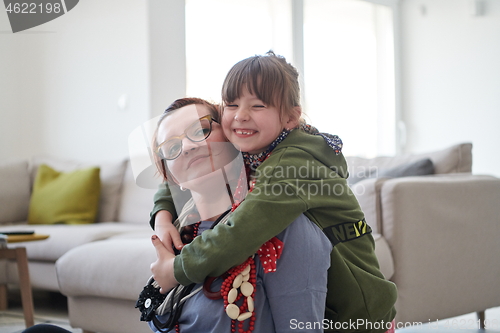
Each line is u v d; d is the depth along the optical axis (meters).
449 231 2.12
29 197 3.61
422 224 2.03
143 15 3.67
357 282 0.91
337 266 0.90
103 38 3.93
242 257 0.82
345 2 5.10
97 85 3.97
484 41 4.95
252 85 0.91
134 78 3.74
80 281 1.97
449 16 5.20
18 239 2.11
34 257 2.74
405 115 5.56
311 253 0.86
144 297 0.98
